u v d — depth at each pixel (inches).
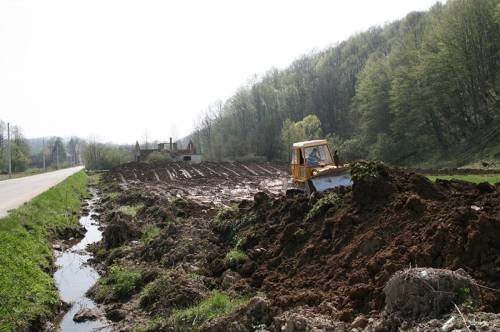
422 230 322.0
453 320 207.3
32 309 385.4
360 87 2500.0
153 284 427.5
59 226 802.8
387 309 242.1
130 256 581.0
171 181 1828.2
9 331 340.5
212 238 554.3
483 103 1888.5
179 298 378.9
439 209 335.6
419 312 227.5
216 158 3255.4
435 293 227.5
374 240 337.4
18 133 4055.1
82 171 2684.5
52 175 2212.1
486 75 1863.9
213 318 319.6
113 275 495.2
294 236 422.9
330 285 323.6
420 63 2058.3
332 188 510.6
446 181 443.5
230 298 360.5
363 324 250.2
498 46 1847.9
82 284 515.5
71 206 1094.4
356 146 2289.6
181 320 339.3
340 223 389.1
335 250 369.4
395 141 2165.4
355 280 309.3
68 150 7042.3
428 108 1946.4
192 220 685.3
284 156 2824.8
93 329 378.6
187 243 542.6
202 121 4119.1
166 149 3599.9
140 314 391.5
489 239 282.0
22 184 1510.8
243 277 415.5
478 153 1603.1
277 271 395.9
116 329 370.9
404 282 238.2
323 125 3368.6
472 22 1825.8
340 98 3457.2
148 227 720.3
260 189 1344.7
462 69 1836.9
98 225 918.4
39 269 505.0
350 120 3102.9
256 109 3649.1
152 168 2434.8
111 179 2050.9
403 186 401.7
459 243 285.1
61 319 406.9
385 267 292.4
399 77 2113.7
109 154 3420.3
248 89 3863.2
